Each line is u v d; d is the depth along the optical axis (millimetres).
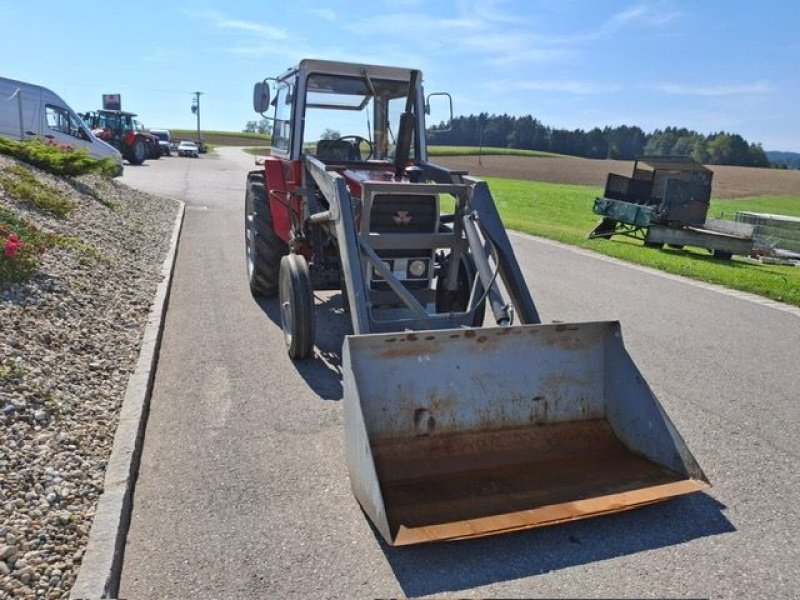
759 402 5055
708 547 3199
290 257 5500
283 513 3373
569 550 3152
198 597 2770
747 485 3809
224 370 5246
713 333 6898
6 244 5547
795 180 49688
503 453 3756
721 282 9586
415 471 3551
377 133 6449
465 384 3764
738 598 2848
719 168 61906
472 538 3047
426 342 3688
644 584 2922
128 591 2787
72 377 4496
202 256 9555
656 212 13703
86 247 7406
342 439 4168
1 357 4270
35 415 3840
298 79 6066
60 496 3248
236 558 3020
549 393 3924
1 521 2982
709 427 4586
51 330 5035
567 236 14070
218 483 3625
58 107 16219
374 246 5043
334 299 7508
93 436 3879
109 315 5875
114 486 3408
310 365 5406
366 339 3539
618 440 3932
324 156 6293
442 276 5637
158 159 37375
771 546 3225
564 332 3967
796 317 7703
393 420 3617
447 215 5758
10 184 8195
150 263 8359
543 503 3314
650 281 9586
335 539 3180
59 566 2809
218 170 29438
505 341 3859
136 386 4637
